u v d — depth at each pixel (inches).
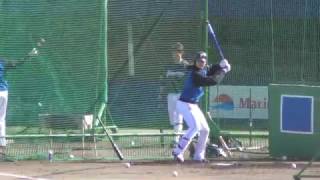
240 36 2539.4
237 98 2385.6
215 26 2551.7
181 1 2282.2
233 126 2379.4
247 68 2491.4
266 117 2384.4
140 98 2345.0
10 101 2322.8
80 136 2133.4
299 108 1979.6
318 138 1957.4
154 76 2331.4
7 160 1994.3
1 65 2135.8
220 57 2282.2
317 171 1761.8
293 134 1989.4
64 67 2352.4
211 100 2325.3
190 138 1936.5
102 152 2123.5
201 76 1893.5
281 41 2527.1
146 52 2338.8
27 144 2170.3
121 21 2359.7
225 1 2551.7
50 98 2346.2
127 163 1929.1
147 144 2206.0
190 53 2268.7
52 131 2276.1
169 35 2306.8
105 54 2358.5
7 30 2333.9
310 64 2501.2
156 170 1817.2
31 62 2338.8
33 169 1835.6
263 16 2541.8
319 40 2503.7
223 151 2064.5
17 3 2337.6
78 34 2357.3
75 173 1770.4
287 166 1862.7
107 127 2277.3
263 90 2395.4
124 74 2359.7
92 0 2351.1
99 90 2358.5
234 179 1675.7
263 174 1744.6
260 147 2213.3
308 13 2522.1
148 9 2326.5
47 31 2348.7
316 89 1959.9
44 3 2347.4
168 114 2314.2
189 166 1878.7
